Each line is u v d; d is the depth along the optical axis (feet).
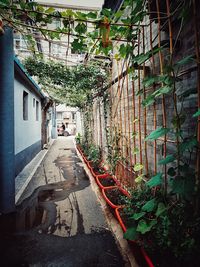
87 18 13.07
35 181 23.41
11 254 10.36
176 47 9.83
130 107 17.37
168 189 11.19
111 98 22.43
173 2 9.34
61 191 20.02
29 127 32.91
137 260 9.39
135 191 13.55
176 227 8.28
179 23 9.78
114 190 17.48
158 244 8.69
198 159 7.73
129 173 17.57
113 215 13.98
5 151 15.06
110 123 22.88
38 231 12.54
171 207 9.23
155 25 12.40
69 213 15.10
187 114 9.28
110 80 22.70
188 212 7.99
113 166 20.59
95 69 24.64
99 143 31.48
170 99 10.81
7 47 14.88
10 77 15.10
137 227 9.43
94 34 13.41
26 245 11.10
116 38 14.74
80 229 12.78
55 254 10.32
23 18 15.12
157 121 12.53
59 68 25.89
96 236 11.97
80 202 17.20
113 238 11.73
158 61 12.03
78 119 88.58
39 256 10.19
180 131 7.92
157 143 12.60
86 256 10.16
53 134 81.61
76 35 13.08
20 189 20.24
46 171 28.19
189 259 7.54
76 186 21.50
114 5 19.88
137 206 11.43
